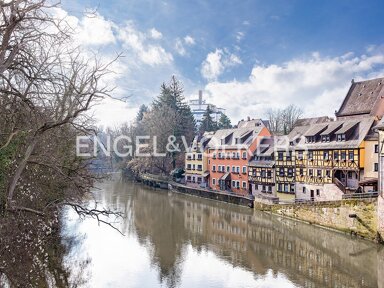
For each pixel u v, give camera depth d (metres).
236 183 45.62
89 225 28.05
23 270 9.84
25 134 7.92
